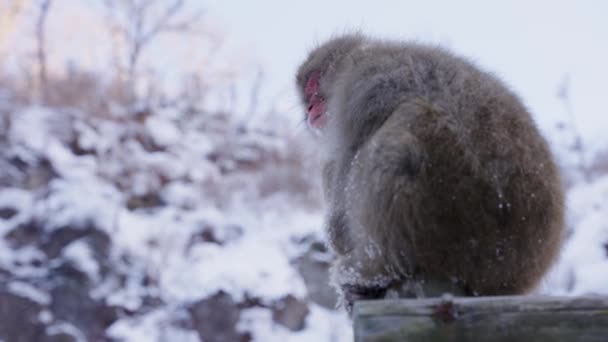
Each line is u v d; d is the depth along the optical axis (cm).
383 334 272
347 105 367
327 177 395
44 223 1224
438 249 315
